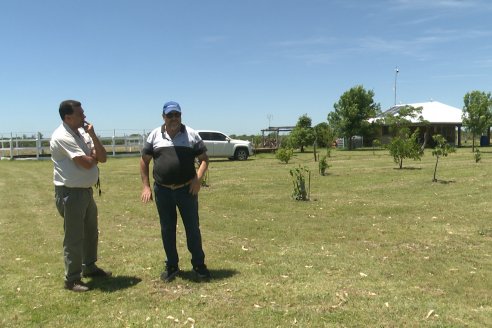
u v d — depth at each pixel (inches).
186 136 190.4
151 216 363.6
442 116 1829.5
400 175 621.0
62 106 180.9
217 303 172.1
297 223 322.3
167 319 159.0
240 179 608.7
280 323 154.7
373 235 283.3
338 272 209.0
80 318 162.1
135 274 209.2
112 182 609.6
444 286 190.5
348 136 1592.0
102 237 287.6
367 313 161.8
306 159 1025.5
